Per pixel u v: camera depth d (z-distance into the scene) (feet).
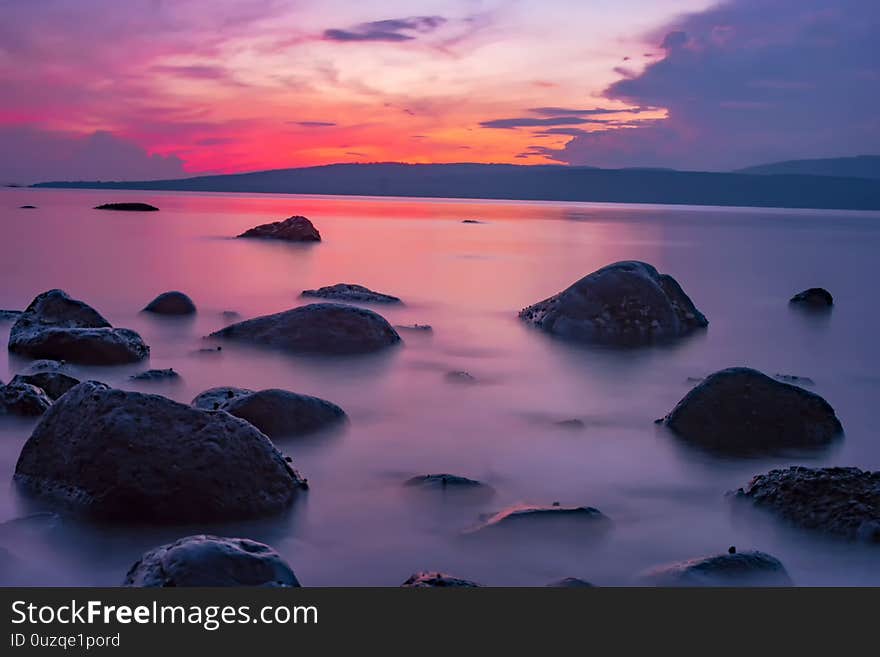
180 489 21.44
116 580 18.43
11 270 75.20
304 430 28.25
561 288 72.59
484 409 33.19
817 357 46.68
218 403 28.68
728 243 137.80
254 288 68.13
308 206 308.40
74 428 22.75
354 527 21.39
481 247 119.65
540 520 21.17
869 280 85.25
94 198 334.03
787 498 22.35
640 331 50.16
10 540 19.79
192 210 230.27
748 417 29.09
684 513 22.90
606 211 349.00
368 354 42.47
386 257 99.81
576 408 33.76
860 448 29.07
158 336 46.03
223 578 16.10
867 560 19.98
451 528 21.40
